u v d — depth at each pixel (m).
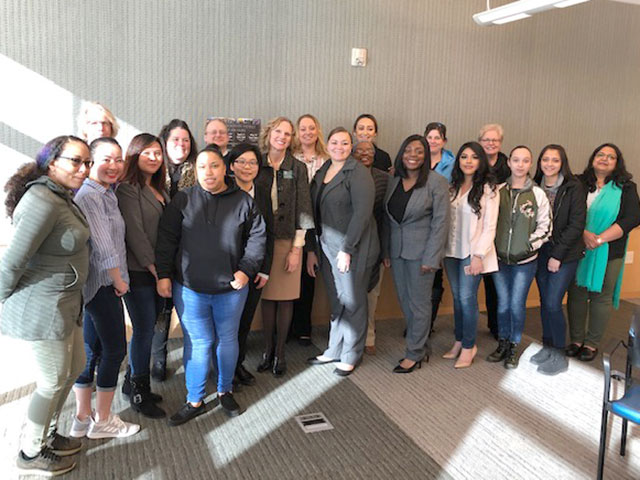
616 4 5.21
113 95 3.92
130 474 2.39
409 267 3.54
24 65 3.72
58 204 2.06
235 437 2.72
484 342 4.25
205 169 2.66
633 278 5.72
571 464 2.56
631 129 5.50
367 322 3.68
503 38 4.84
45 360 2.17
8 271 2.01
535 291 5.39
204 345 2.81
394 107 4.59
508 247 3.58
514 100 4.98
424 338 3.60
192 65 4.04
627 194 3.85
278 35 4.20
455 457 2.59
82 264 2.18
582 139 5.30
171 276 2.77
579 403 3.20
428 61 4.64
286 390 3.28
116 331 2.56
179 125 3.16
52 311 2.11
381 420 2.93
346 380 3.45
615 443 2.75
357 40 4.41
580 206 3.60
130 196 2.69
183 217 2.71
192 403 2.88
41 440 2.31
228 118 4.14
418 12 4.54
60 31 3.76
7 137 3.76
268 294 3.44
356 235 3.29
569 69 5.14
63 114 3.84
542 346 4.15
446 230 3.43
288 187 3.36
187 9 3.97
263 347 4.01
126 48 3.89
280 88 4.26
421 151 3.36
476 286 3.62
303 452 2.60
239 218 2.74
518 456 2.62
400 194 3.52
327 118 4.42
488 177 3.53
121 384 3.27
